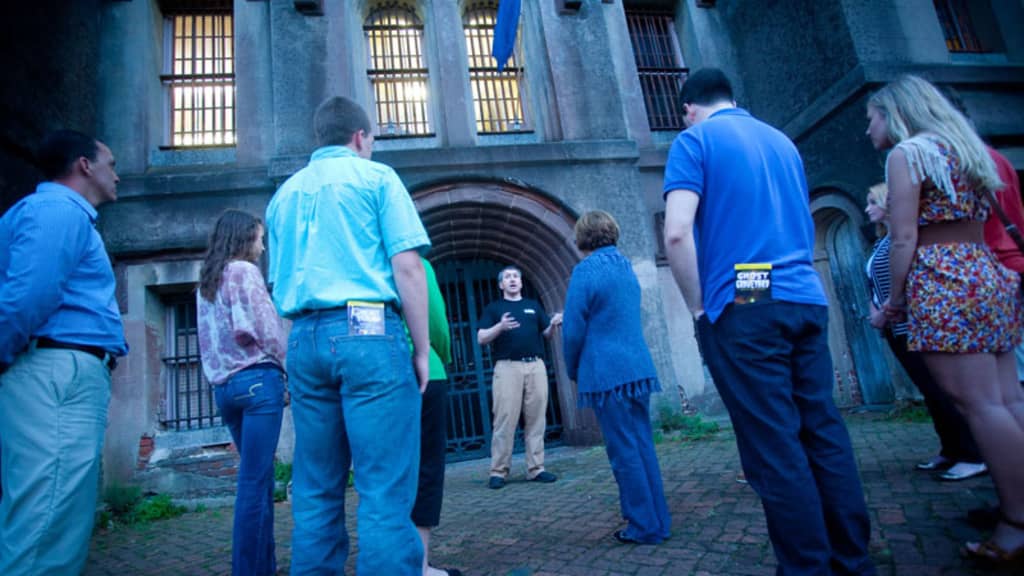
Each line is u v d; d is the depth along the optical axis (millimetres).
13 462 1669
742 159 1776
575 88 7395
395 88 7418
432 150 6645
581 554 2475
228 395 2266
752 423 1611
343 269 1598
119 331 2010
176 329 6238
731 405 1671
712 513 2869
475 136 7094
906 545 2090
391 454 1493
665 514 2586
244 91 6871
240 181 6348
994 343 1880
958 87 6516
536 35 7711
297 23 6910
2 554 1593
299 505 1555
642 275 6754
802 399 1723
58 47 5703
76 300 1851
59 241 1756
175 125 6949
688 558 2246
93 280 1939
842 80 6406
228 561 3127
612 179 7051
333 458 1596
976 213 2002
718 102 2064
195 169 6617
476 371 7156
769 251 1689
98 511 4777
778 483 1546
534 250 7039
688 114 2150
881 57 6352
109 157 2215
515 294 5035
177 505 5262
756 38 7961
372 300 1581
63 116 5715
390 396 1516
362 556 1386
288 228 1723
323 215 1658
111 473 5410
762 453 1587
